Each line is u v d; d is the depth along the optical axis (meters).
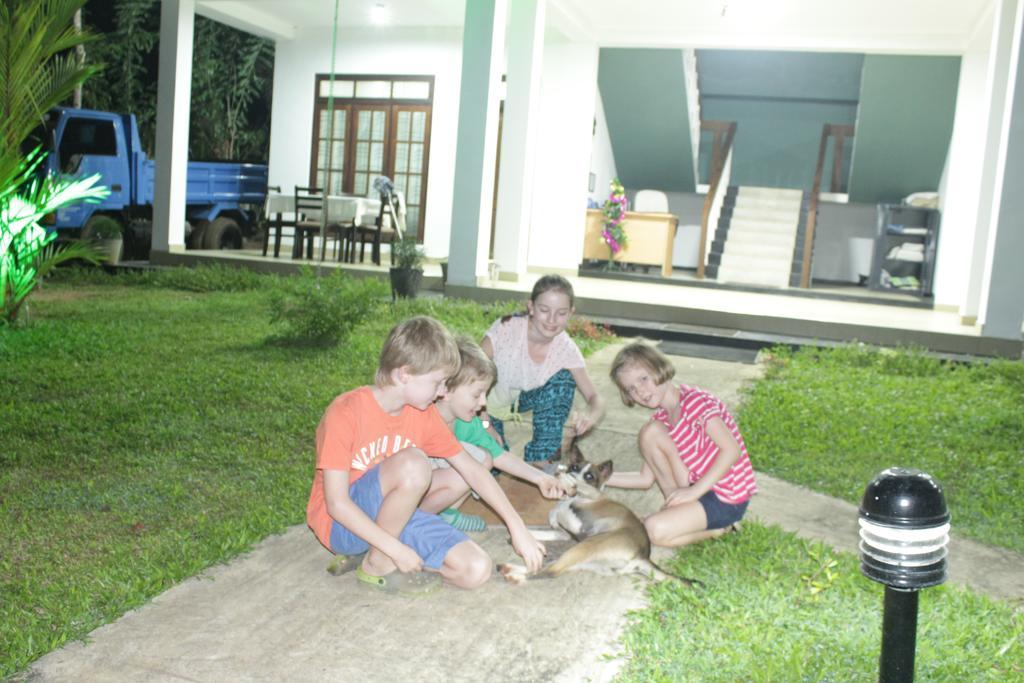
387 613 3.09
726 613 3.10
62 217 12.66
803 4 11.61
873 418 6.45
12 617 2.88
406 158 15.23
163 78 13.19
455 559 3.23
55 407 5.46
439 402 3.55
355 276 12.46
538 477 3.64
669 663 2.79
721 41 13.27
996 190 9.48
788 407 6.60
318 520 3.28
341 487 3.02
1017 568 3.86
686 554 3.67
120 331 8.13
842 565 3.59
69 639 2.79
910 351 8.93
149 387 6.10
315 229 13.55
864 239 16.14
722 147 15.43
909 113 14.16
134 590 3.08
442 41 14.77
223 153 20.33
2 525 3.68
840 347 9.15
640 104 15.32
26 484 4.18
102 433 4.99
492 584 3.37
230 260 13.19
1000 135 10.55
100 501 3.98
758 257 14.80
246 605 3.09
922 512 2.27
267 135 20.62
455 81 14.79
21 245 7.95
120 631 2.87
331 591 3.23
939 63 13.35
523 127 11.97
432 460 3.81
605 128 15.97
